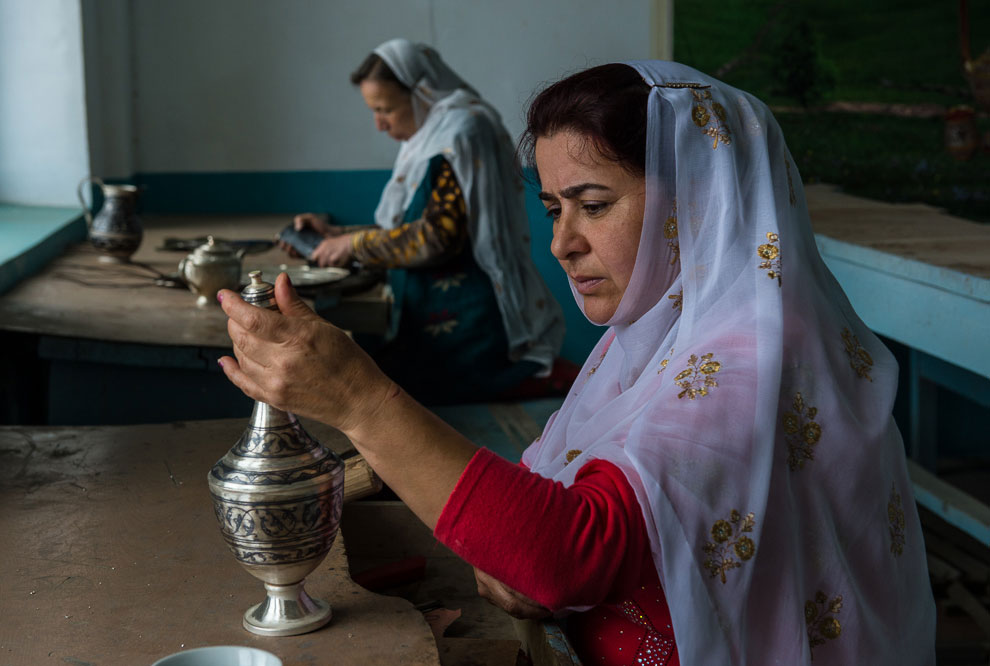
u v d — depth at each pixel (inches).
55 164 140.8
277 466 36.2
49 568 43.3
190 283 97.7
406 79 120.9
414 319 115.9
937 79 166.2
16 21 136.9
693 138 39.7
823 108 166.9
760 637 38.3
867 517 39.7
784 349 38.9
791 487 38.4
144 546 45.8
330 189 166.2
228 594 40.9
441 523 35.3
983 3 164.2
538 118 41.8
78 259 119.9
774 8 164.1
